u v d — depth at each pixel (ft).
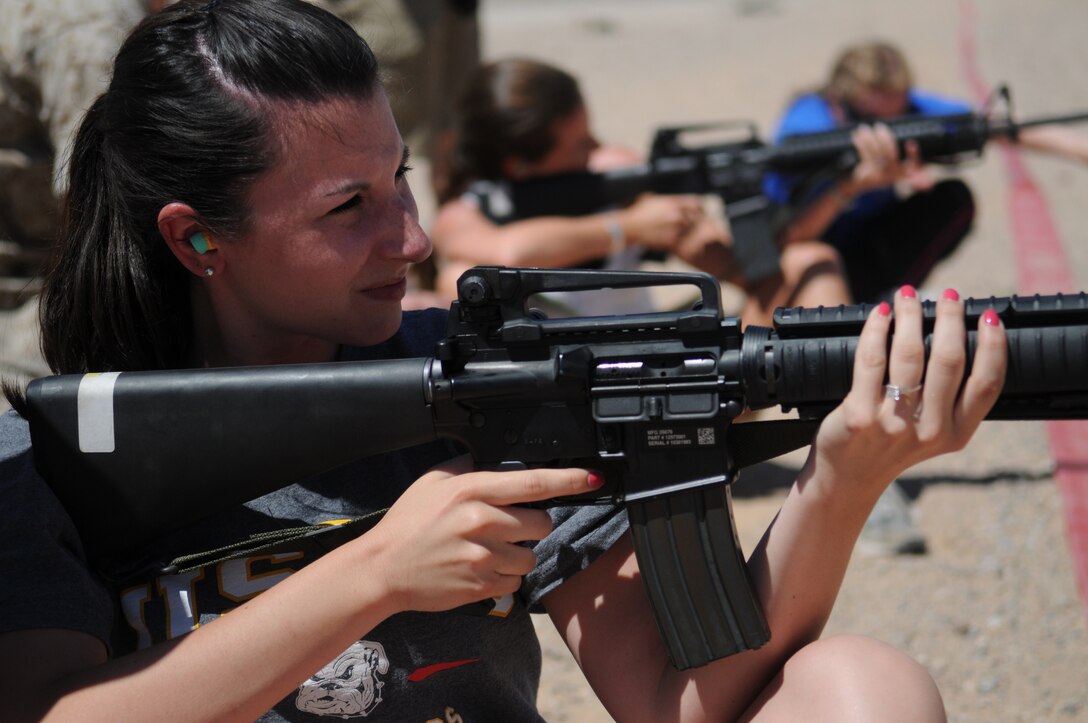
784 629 4.90
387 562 4.61
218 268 5.19
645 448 4.80
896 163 14.55
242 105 4.87
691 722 5.08
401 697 5.16
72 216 5.48
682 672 5.11
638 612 5.33
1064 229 25.52
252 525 5.32
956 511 13.28
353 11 17.33
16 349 11.45
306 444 5.02
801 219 14.75
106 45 10.82
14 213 12.92
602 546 5.22
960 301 4.36
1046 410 4.42
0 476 5.00
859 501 4.62
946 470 14.38
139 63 5.08
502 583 4.64
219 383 5.06
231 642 4.55
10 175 12.56
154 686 4.50
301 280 5.07
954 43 54.95
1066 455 14.43
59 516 4.94
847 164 14.52
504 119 14.33
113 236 5.36
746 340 4.66
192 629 5.13
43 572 4.75
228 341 5.49
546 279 4.83
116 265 5.37
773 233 14.85
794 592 4.84
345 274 5.06
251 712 4.57
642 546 4.91
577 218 14.52
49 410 5.11
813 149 14.56
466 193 14.67
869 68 16.63
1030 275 21.84
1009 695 9.81
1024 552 12.23
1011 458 14.56
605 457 4.83
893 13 67.26
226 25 4.94
